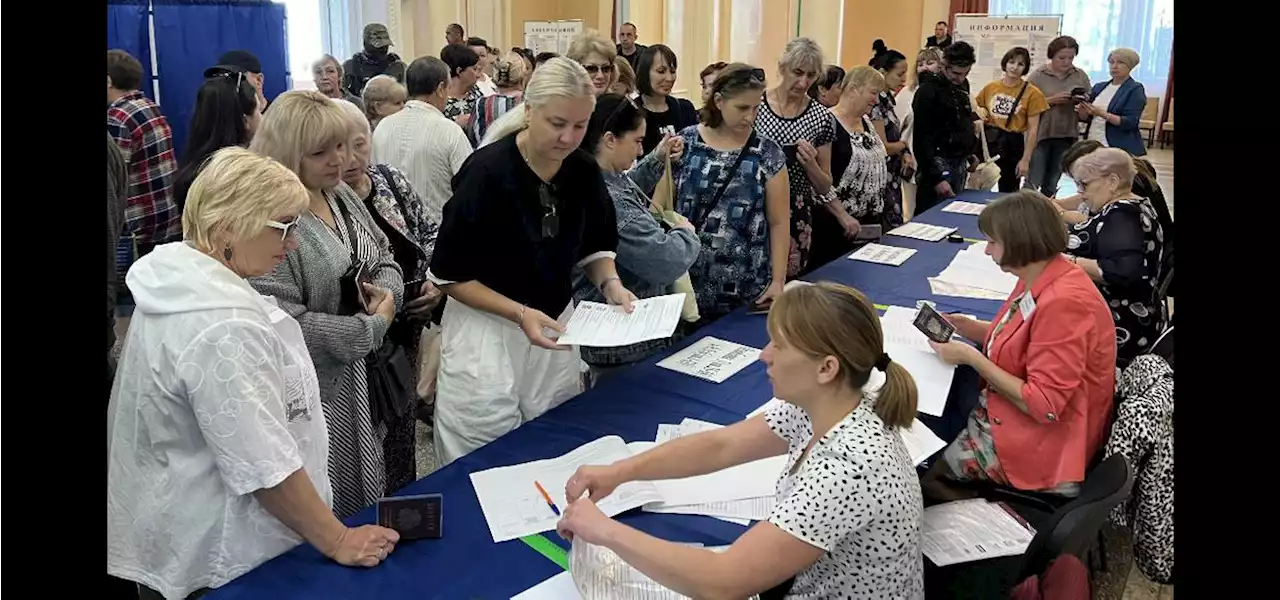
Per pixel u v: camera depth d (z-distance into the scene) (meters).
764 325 2.76
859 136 4.18
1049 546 1.46
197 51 5.93
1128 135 6.91
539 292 2.15
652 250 2.44
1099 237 2.85
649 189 2.94
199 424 1.38
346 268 1.88
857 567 1.28
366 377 2.01
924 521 1.89
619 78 3.87
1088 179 2.94
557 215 2.11
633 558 1.26
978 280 3.38
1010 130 6.60
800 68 3.61
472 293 2.07
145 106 3.92
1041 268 2.06
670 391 2.23
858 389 1.30
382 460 2.12
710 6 9.20
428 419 3.44
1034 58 7.13
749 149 2.88
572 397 2.27
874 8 10.14
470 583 1.43
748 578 1.21
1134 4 10.86
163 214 4.00
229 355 1.37
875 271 3.54
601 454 1.84
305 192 1.50
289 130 1.79
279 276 1.76
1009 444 2.11
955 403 2.37
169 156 4.00
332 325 1.80
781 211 2.93
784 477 1.42
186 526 1.46
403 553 1.50
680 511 1.65
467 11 7.90
